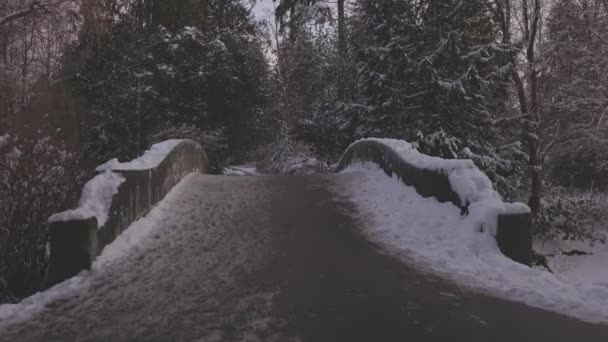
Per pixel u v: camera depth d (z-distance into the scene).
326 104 19.81
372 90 15.87
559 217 17.36
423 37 15.17
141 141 17.09
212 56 18.94
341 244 6.48
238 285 5.02
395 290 4.88
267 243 6.50
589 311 4.37
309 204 8.66
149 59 18.06
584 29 17.73
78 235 5.42
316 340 3.81
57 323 4.22
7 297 5.83
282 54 25.64
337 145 18.41
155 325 4.13
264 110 24.14
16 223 6.21
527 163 16.31
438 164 7.73
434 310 4.40
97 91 17.78
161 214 7.84
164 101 17.73
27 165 6.52
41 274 6.30
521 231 6.04
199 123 18.72
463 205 6.84
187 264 5.68
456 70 14.21
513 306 4.51
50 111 17.47
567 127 19.94
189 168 11.56
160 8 19.50
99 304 4.59
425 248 6.24
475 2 14.41
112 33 16.95
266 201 8.85
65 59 19.11
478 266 5.55
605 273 12.91
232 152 21.42
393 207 8.16
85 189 6.35
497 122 15.02
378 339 3.84
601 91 17.98
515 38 18.39
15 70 16.58
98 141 17.33
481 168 13.29
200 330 4.02
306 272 5.40
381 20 15.72
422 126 14.12
